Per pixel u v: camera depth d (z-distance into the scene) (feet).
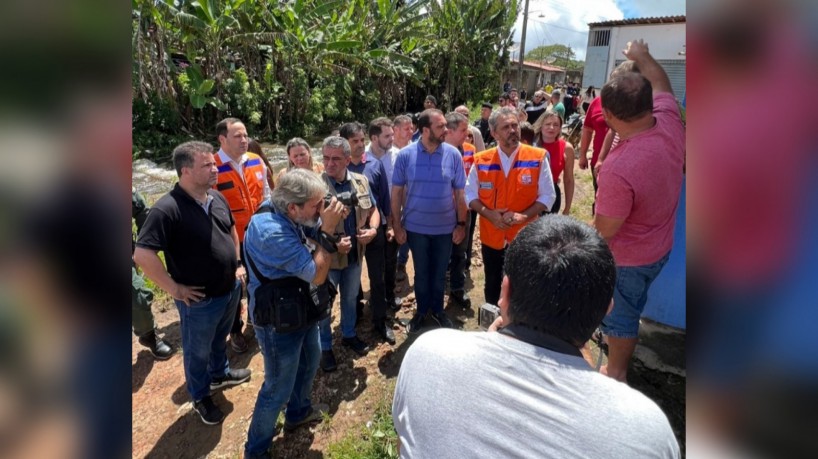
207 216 8.48
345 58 50.21
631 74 6.21
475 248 16.98
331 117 52.39
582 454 2.95
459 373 3.34
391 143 12.63
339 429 8.73
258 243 6.86
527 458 3.01
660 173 6.37
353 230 10.09
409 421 3.42
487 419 3.15
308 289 7.37
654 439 2.99
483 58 77.61
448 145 10.89
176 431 8.92
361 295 12.26
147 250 7.72
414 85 69.92
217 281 8.53
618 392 3.19
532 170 10.08
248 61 44.57
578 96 53.93
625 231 6.92
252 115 42.34
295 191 6.77
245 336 11.82
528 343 3.49
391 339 11.28
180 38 38.34
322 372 10.27
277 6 42.50
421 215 10.69
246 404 9.47
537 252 3.59
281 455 8.23
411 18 57.00
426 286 11.30
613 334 7.52
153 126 37.93
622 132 6.58
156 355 10.95
